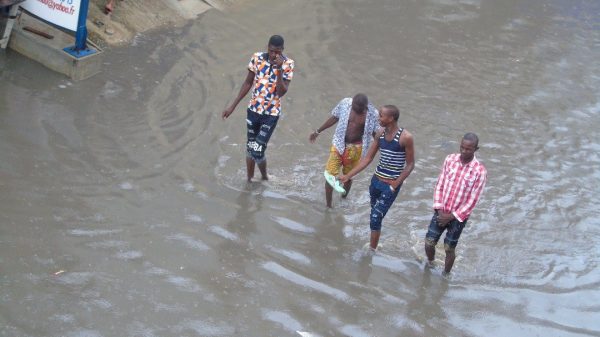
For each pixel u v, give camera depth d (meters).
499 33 15.48
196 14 13.43
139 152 9.10
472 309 7.50
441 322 7.23
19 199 7.69
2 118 9.00
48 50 10.30
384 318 7.13
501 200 9.60
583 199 9.89
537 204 9.62
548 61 14.49
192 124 10.04
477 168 7.32
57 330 6.16
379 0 16.09
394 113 7.49
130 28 12.13
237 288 7.15
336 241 8.29
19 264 6.80
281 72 8.16
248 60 12.30
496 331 7.23
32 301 6.41
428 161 10.29
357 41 13.91
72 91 10.05
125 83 10.62
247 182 9.05
